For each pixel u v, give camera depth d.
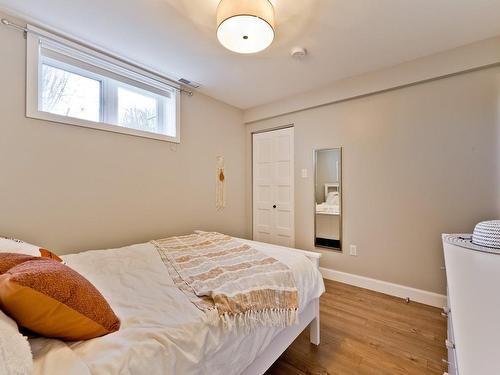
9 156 1.67
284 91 2.98
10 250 1.09
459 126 2.13
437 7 1.61
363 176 2.65
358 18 1.71
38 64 1.79
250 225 3.68
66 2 1.57
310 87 2.87
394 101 2.45
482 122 2.04
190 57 2.22
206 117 3.09
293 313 1.27
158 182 2.56
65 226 1.92
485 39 1.96
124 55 2.18
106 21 1.75
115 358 0.72
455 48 2.08
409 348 1.66
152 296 1.12
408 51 2.13
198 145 2.99
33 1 1.56
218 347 0.94
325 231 2.96
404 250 2.42
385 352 1.62
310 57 2.22
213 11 1.65
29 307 0.67
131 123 2.44
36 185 1.78
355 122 2.70
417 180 2.34
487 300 0.76
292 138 3.26
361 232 2.68
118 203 2.23
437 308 2.21
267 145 3.51
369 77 2.52
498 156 1.98
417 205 2.35
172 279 1.31
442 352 1.62
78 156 1.99
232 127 3.47
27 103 1.74
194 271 1.42
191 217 2.90
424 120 2.29
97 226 2.09
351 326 1.92
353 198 2.73
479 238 1.40
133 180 2.35
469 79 2.08
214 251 1.82
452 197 2.17
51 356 0.68
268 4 1.48
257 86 2.84
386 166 2.51
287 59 2.26
